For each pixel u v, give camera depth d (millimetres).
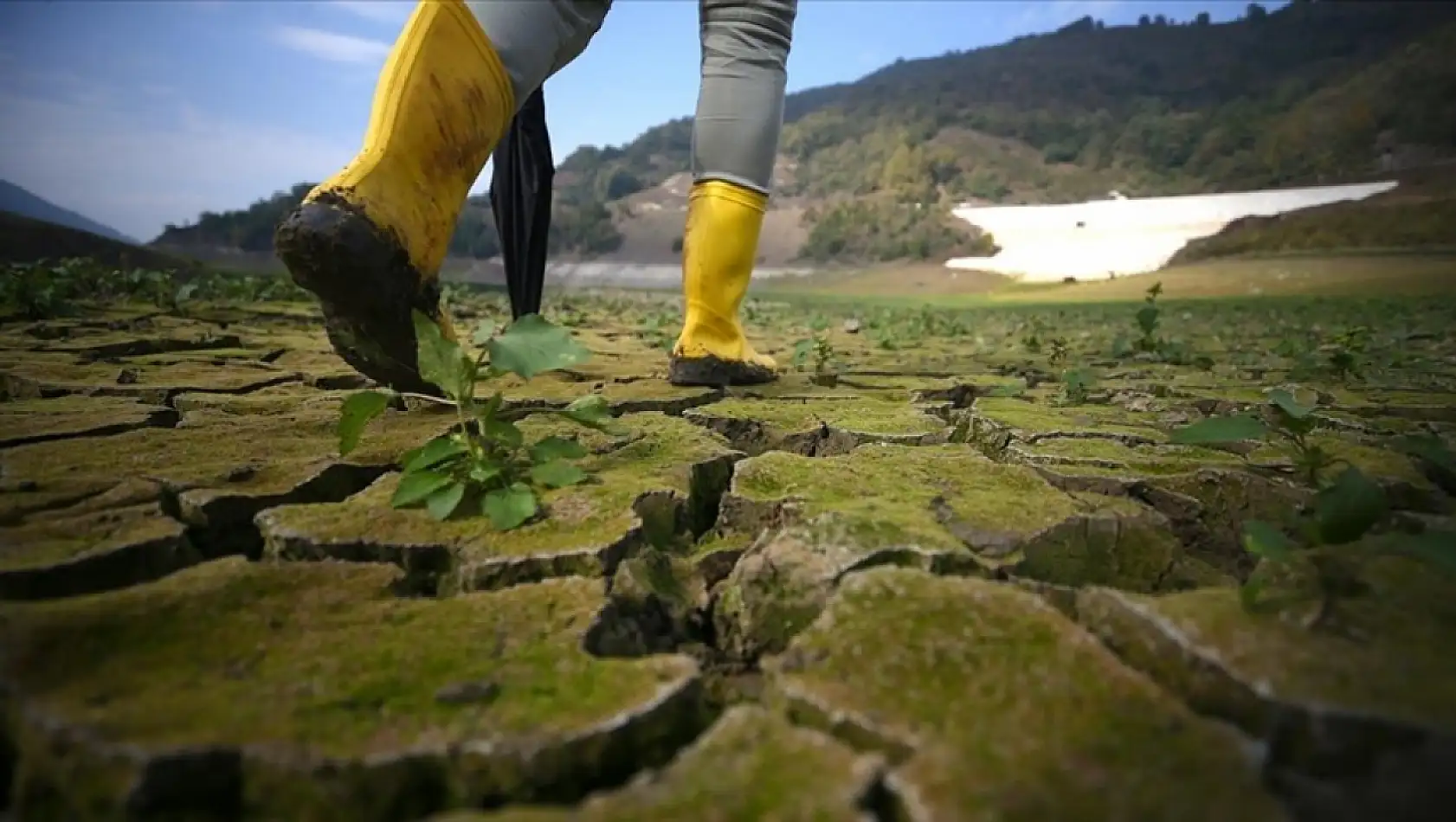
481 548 1597
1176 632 1245
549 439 2020
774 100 3299
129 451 2221
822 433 2732
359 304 2305
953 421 3068
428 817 1021
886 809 982
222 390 3254
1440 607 1350
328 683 1157
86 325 5395
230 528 1798
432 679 1176
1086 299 18031
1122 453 2424
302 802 995
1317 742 1057
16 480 1904
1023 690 1143
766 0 3178
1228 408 3387
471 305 10734
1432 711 1048
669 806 931
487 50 2430
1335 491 1418
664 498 1931
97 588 1514
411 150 2316
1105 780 972
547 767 1039
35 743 1042
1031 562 1691
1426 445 1751
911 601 1369
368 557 1612
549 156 3561
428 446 1851
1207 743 1037
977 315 13641
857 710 1106
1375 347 6254
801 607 1526
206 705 1094
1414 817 1002
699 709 1199
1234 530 2061
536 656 1243
